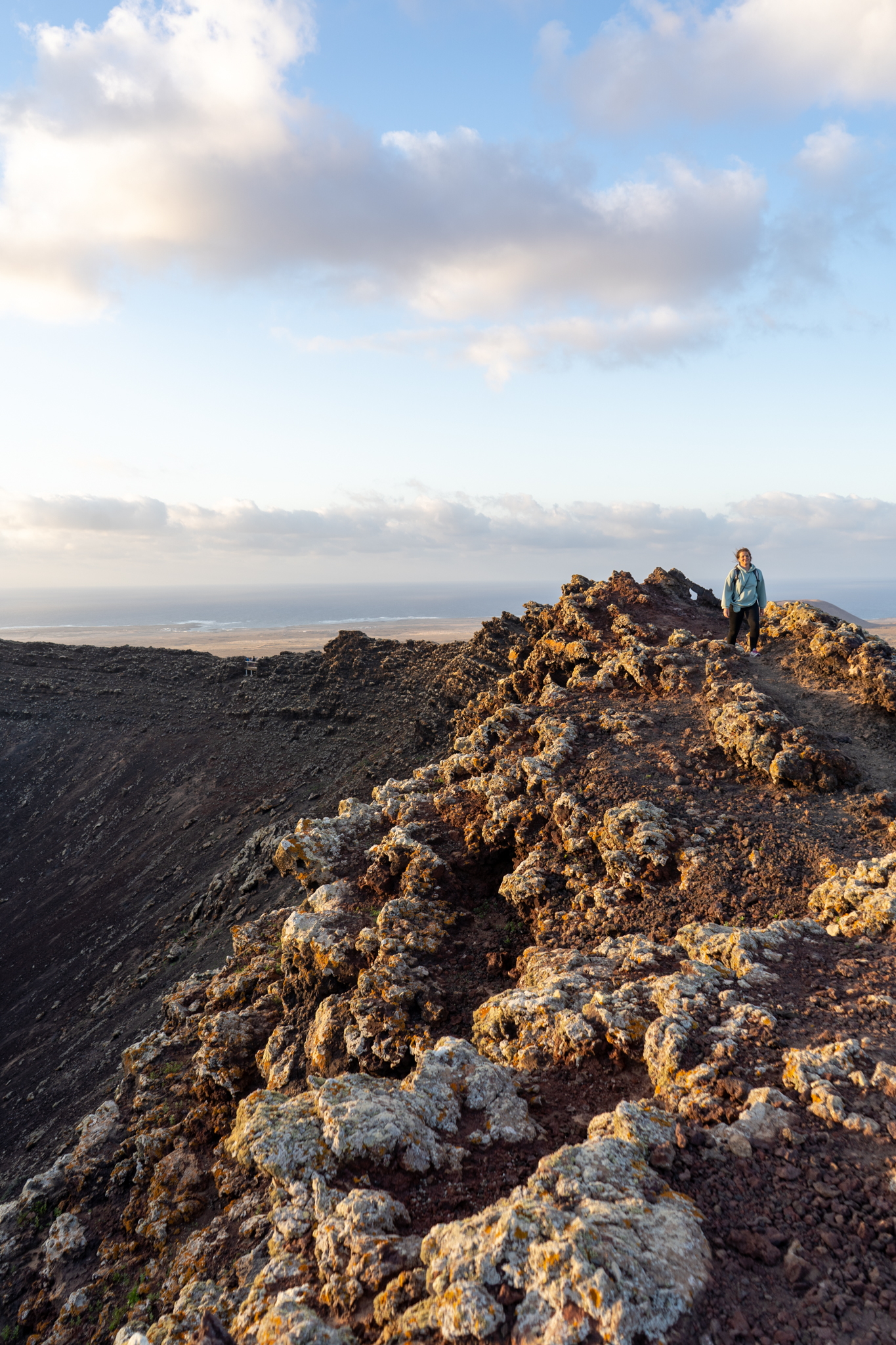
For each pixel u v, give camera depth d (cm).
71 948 3684
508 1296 451
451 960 1330
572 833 1452
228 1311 620
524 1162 673
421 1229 591
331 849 1777
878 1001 757
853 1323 408
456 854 1616
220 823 4347
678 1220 495
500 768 1794
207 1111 1341
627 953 1064
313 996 1415
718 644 2094
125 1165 1309
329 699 5381
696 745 1673
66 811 4872
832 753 1459
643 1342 405
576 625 2502
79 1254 1145
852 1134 573
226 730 5353
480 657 4506
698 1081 685
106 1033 2853
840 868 1144
